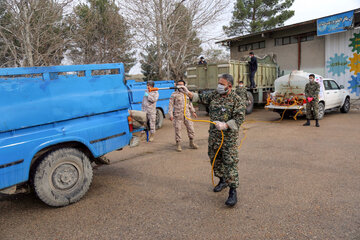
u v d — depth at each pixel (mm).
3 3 9586
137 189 4082
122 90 4219
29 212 3432
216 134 3484
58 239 2811
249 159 5418
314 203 3402
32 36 10289
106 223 3096
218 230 2869
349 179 4164
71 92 3533
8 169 2975
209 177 4504
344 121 9719
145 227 2980
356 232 2740
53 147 3469
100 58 15125
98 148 3834
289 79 10617
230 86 3387
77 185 3607
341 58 13805
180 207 3436
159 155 6020
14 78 3025
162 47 15406
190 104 6344
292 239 2658
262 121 10539
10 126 2990
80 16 14164
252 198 3619
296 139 7090
